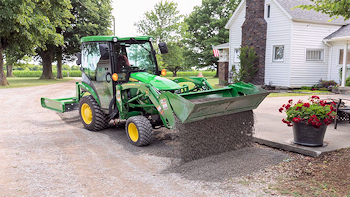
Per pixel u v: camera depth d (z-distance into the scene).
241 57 16.58
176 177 4.10
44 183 3.90
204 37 42.53
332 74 16.38
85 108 7.15
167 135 6.43
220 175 4.11
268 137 5.75
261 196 3.48
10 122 7.88
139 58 6.58
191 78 6.91
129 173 4.27
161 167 4.50
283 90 15.75
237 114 5.32
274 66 16.48
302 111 5.03
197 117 4.66
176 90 5.90
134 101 6.21
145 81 5.85
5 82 21.45
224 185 3.80
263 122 7.26
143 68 6.62
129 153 5.22
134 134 5.79
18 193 3.59
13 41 20.77
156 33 29.70
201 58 43.56
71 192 3.63
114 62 6.17
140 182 3.95
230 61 19.80
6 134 6.53
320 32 16.20
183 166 4.47
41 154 5.14
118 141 6.00
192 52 43.81
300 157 4.84
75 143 5.87
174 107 4.75
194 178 4.04
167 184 3.87
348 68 15.35
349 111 6.40
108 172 4.32
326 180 3.89
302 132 5.09
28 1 18.02
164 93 4.91
